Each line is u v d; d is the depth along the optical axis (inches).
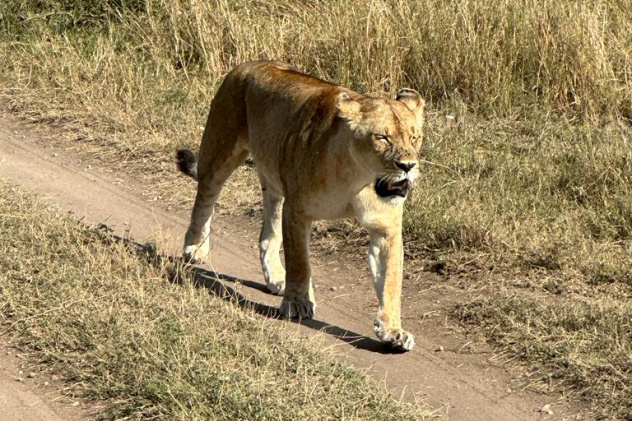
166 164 593.9
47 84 711.7
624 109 622.2
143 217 527.8
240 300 427.5
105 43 757.3
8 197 505.4
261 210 534.9
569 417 343.3
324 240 497.4
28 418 330.0
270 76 427.5
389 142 363.6
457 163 562.9
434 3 695.1
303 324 406.9
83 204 540.4
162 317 377.1
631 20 692.1
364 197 382.0
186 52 746.2
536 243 464.1
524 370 372.8
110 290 401.1
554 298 424.8
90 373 350.3
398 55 668.1
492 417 343.9
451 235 478.3
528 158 569.6
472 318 410.9
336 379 341.7
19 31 791.1
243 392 328.5
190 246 468.1
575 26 642.2
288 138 398.6
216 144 448.8
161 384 333.4
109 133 639.8
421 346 394.3
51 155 613.0
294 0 789.9
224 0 737.6
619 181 514.9
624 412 340.8
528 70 653.3
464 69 655.1
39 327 380.5
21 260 424.8
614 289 429.1
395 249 390.0
